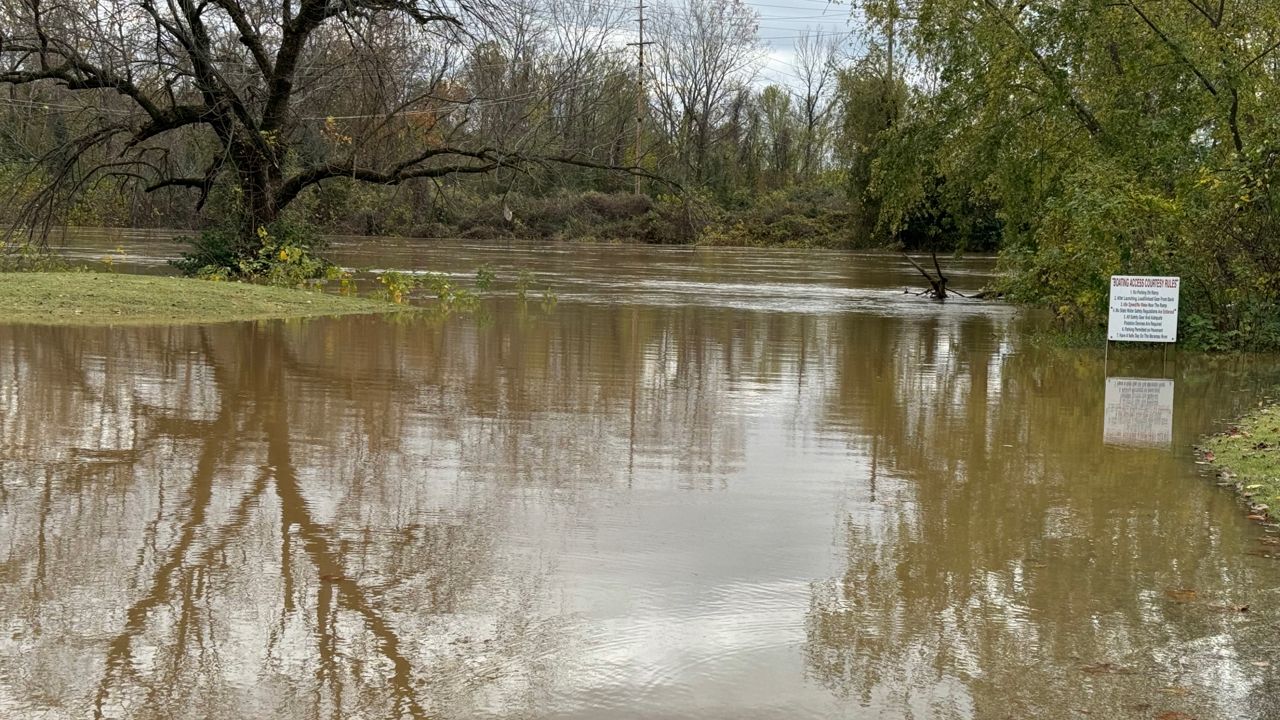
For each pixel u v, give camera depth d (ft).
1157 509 25.09
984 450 31.35
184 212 124.88
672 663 16.03
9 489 24.27
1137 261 59.21
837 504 24.97
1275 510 24.89
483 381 41.04
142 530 21.59
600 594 18.72
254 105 87.56
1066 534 22.95
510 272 117.29
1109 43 67.31
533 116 101.19
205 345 48.37
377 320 62.34
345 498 24.27
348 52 86.22
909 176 78.74
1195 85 64.59
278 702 14.53
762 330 63.41
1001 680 15.64
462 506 23.88
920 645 16.87
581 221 233.55
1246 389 44.83
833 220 242.17
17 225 81.30
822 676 15.67
